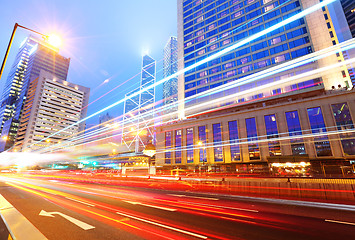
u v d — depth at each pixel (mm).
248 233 6598
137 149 184625
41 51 172000
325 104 44281
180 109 72812
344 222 8016
